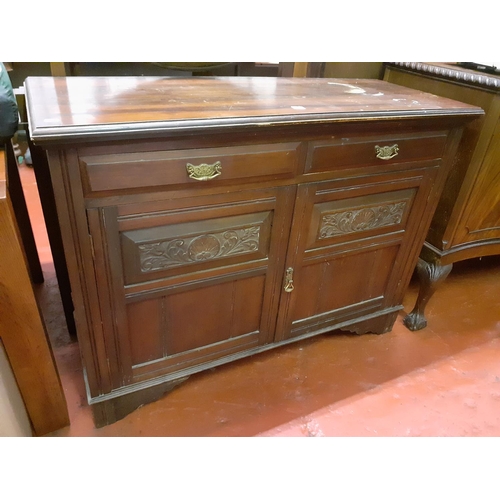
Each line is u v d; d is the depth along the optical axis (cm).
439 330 155
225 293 106
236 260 102
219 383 127
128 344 100
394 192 114
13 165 133
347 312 134
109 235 83
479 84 117
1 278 81
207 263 98
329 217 108
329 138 94
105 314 92
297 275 114
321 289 122
